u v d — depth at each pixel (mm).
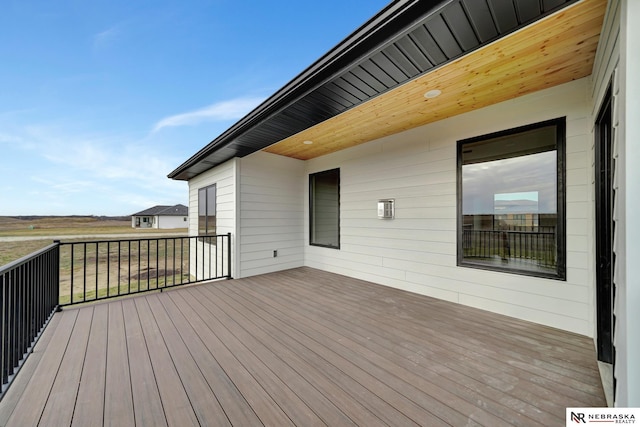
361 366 1903
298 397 1570
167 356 2043
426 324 2641
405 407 1479
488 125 3031
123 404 1509
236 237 4602
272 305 3223
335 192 5059
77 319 2773
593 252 2199
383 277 4141
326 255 5152
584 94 2412
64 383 1700
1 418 1388
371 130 3830
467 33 1599
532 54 2066
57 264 3008
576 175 2449
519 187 2861
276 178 5215
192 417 1411
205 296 3582
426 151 3600
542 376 1764
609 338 1937
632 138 1066
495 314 2910
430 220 3555
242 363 1945
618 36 1251
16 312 1842
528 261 2781
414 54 1808
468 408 1467
